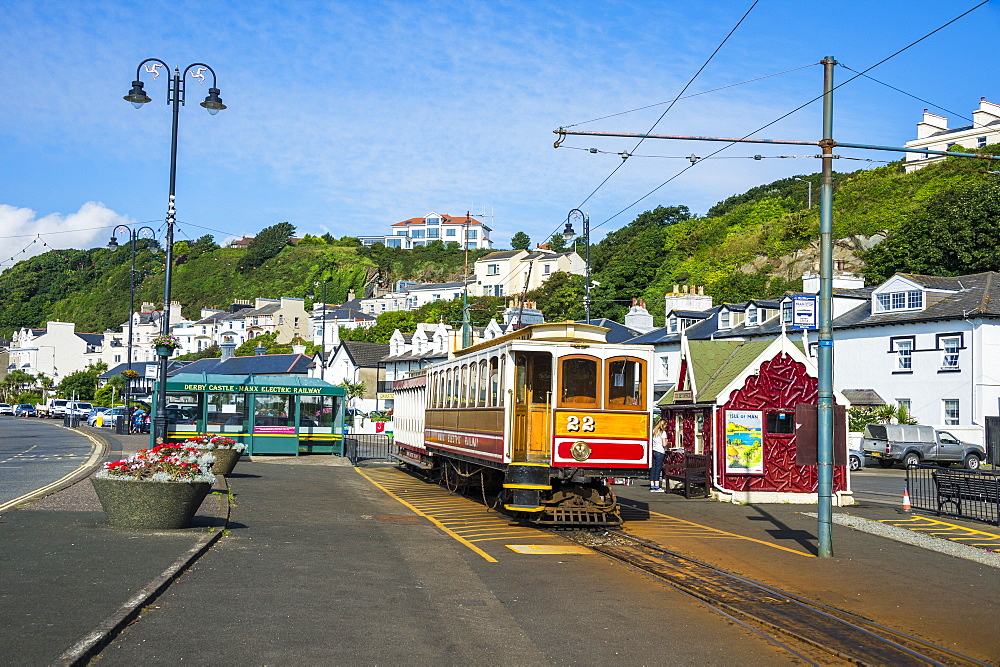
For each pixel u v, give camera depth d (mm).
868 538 16281
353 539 14086
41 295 170625
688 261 85688
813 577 12344
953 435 38875
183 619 8281
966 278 43375
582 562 12992
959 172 76438
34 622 7641
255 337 122750
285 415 34812
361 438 53656
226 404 34031
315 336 116125
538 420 16891
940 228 59438
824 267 14531
